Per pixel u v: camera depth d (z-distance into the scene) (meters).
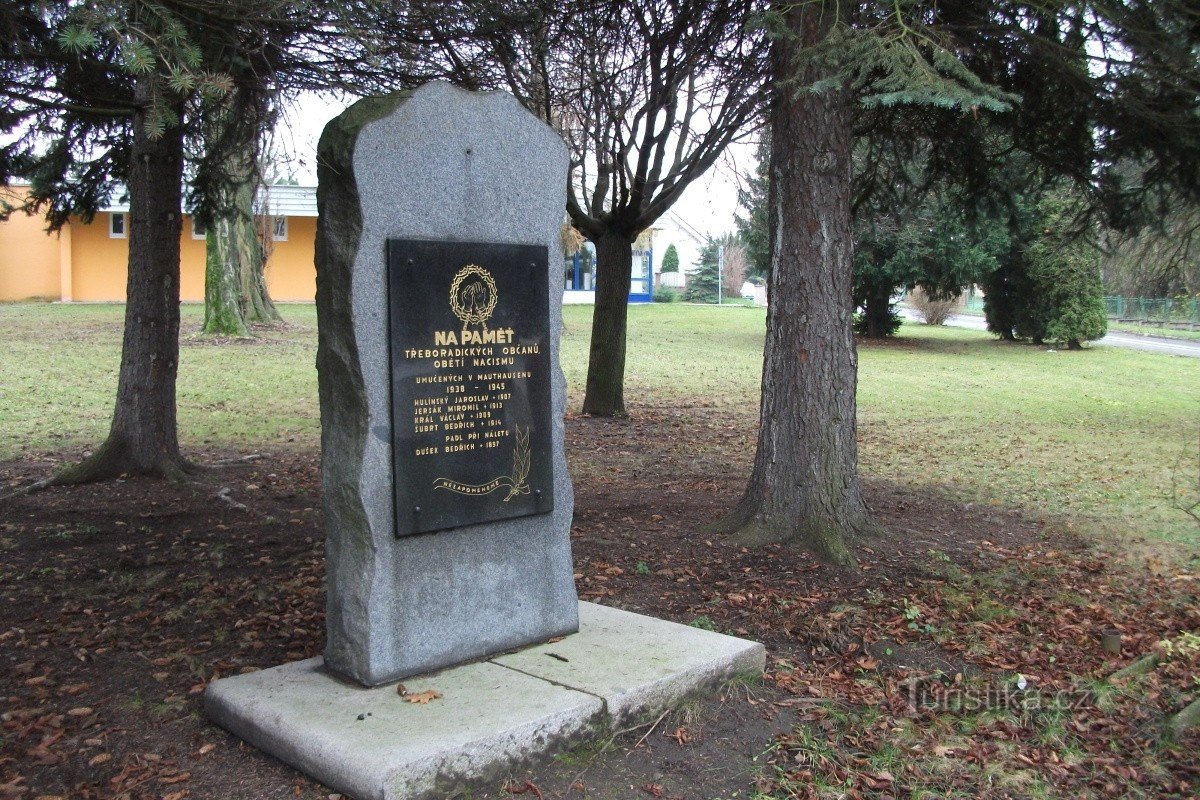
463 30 7.38
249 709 4.25
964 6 7.90
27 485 9.04
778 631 5.90
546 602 5.24
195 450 11.18
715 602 6.32
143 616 5.79
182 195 10.35
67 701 4.62
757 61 11.02
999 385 22.14
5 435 11.68
